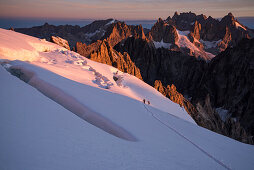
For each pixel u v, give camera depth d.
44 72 27.91
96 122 17.95
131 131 16.61
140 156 11.41
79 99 21.36
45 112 12.77
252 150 25.14
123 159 10.24
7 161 6.84
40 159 7.65
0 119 9.70
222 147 21.61
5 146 7.67
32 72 26.16
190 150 16.42
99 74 53.88
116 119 18.75
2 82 15.49
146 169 9.91
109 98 28.41
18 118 10.50
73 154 8.95
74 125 12.55
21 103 12.72
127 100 33.62
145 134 16.98
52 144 9.12
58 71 33.41
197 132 25.72
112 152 10.72
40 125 10.66
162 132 19.66
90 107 20.05
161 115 29.98
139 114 24.91
